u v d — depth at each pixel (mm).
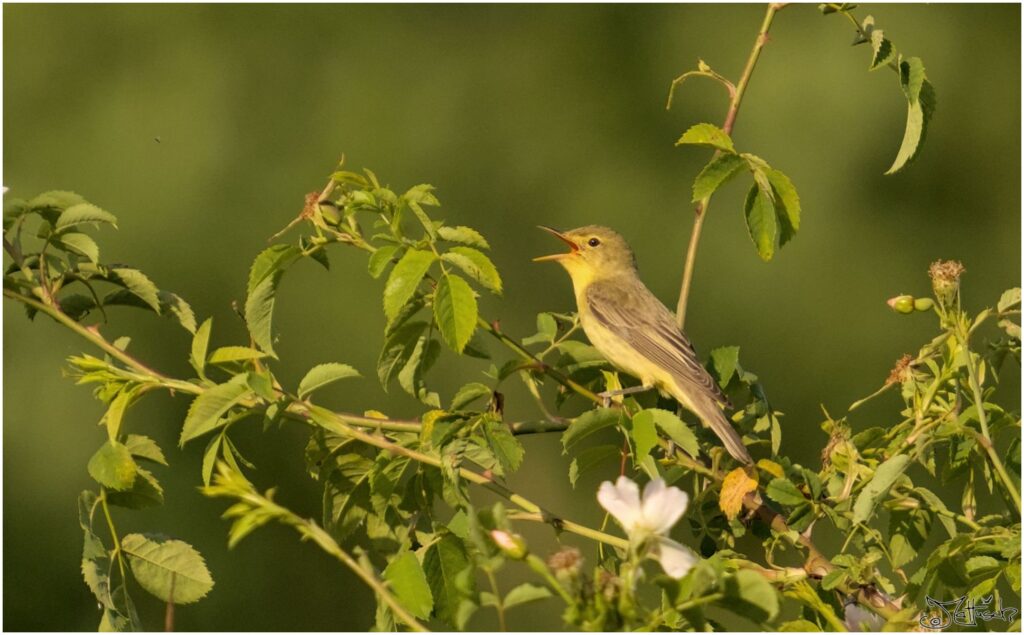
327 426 5691
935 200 17250
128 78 16828
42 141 16406
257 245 16156
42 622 14008
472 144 17344
